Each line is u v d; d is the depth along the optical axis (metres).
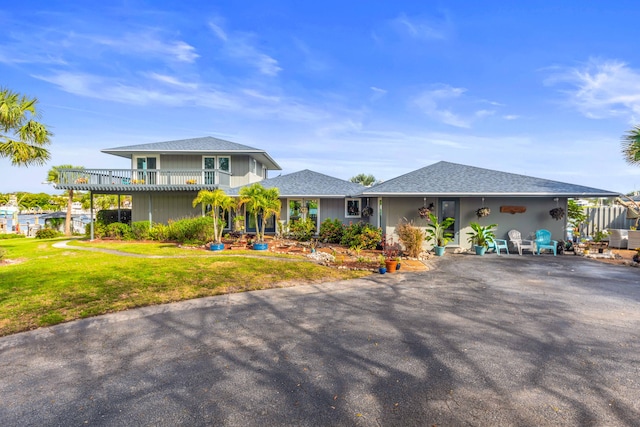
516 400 3.42
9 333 5.36
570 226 17.67
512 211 14.84
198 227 16.92
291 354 4.58
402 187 14.59
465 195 13.82
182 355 4.58
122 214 23.27
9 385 3.80
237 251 14.23
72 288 7.92
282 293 7.89
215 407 3.34
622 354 4.49
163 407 3.35
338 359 4.41
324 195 18.80
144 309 6.64
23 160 13.25
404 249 14.77
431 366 4.18
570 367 4.13
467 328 5.54
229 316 6.24
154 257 12.57
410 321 5.92
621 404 3.34
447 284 8.80
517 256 13.62
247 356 4.53
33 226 29.23
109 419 3.17
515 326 5.62
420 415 3.19
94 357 4.53
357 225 16.94
